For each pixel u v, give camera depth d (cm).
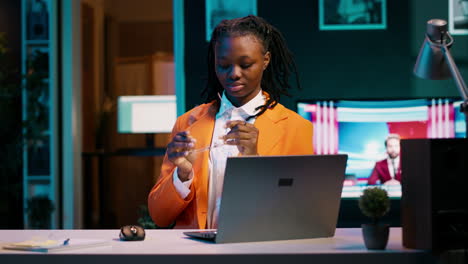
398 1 481
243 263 122
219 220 136
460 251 127
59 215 511
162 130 663
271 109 195
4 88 489
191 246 134
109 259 123
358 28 483
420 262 126
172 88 766
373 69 481
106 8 763
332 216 149
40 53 505
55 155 504
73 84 516
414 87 479
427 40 176
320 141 474
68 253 124
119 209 687
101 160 691
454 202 128
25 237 156
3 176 500
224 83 181
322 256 123
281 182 139
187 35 487
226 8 485
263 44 184
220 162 186
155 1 763
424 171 128
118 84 766
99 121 712
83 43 712
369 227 128
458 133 464
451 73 160
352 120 473
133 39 773
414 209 130
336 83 483
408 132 469
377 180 467
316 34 485
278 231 143
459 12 475
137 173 690
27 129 493
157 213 181
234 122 162
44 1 506
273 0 485
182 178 175
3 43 499
